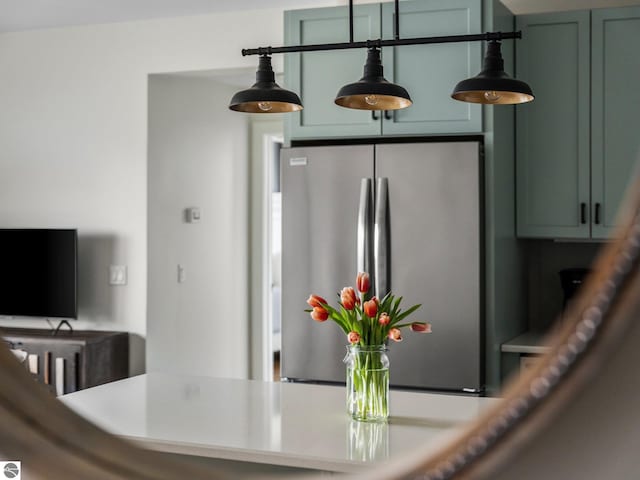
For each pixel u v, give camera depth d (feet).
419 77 12.17
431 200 11.86
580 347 0.67
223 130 18.70
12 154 17.46
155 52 16.21
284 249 12.58
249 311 19.72
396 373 12.09
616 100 12.36
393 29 12.28
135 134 16.39
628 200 0.66
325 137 12.64
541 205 12.80
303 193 12.48
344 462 6.30
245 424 7.53
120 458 0.83
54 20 16.35
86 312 16.87
